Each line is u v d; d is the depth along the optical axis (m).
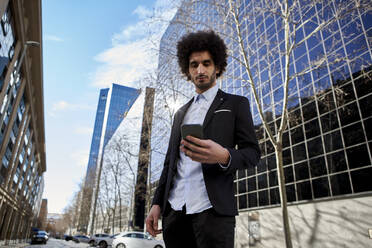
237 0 11.17
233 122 1.49
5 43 19.48
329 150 13.57
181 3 11.80
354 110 12.65
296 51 16.42
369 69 12.09
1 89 20.66
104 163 56.31
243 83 19.69
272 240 15.62
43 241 41.34
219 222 1.20
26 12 22.34
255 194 17.88
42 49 28.02
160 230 1.60
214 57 1.79
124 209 52.44
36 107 38.72
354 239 11.60
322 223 13.09
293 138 15.80
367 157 11.81
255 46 18.77
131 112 52.78
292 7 10.76
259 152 1.41
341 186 12.67
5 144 24.62
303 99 15.41
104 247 28.16
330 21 10.30
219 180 1.29
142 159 19.11
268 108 17.56
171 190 1.47
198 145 1.07
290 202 15.12
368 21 12.48
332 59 13.99
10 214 34.22
